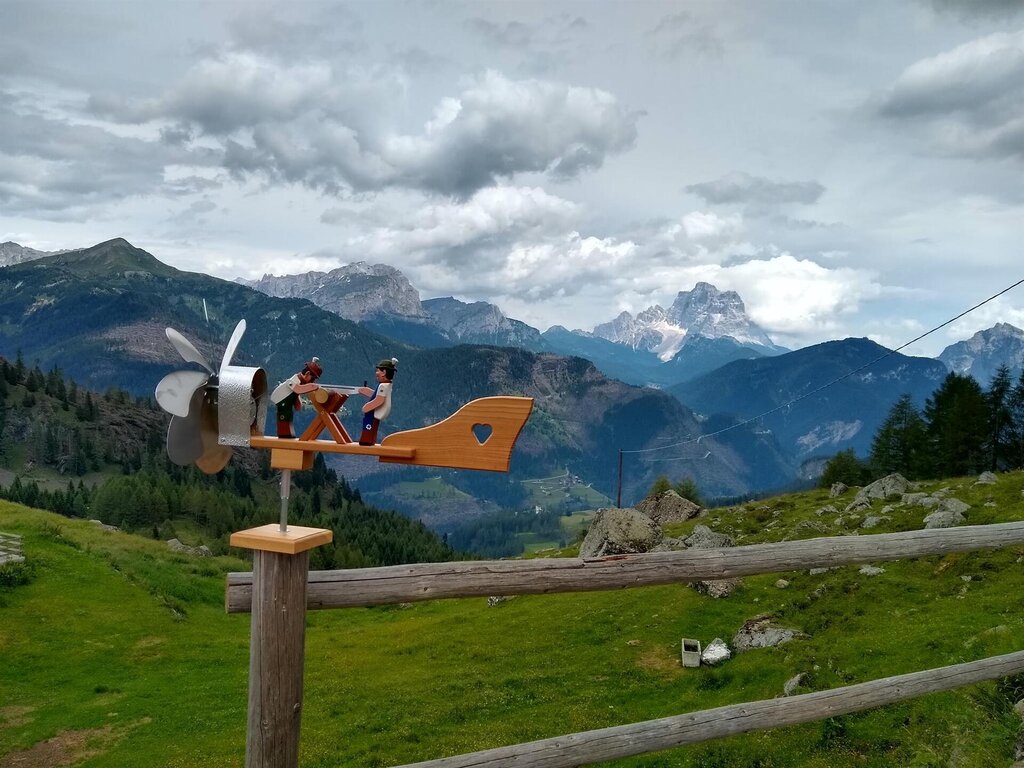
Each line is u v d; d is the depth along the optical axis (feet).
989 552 93.86
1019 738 30.55
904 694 23.66
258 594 14.37
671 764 48.44
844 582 97.91
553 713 74.59
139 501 431.02
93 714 84.74
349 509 587.27
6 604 121.70
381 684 92.27
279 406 14.71
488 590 16.22
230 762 69.26
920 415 308.19
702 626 95.66
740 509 197.77
